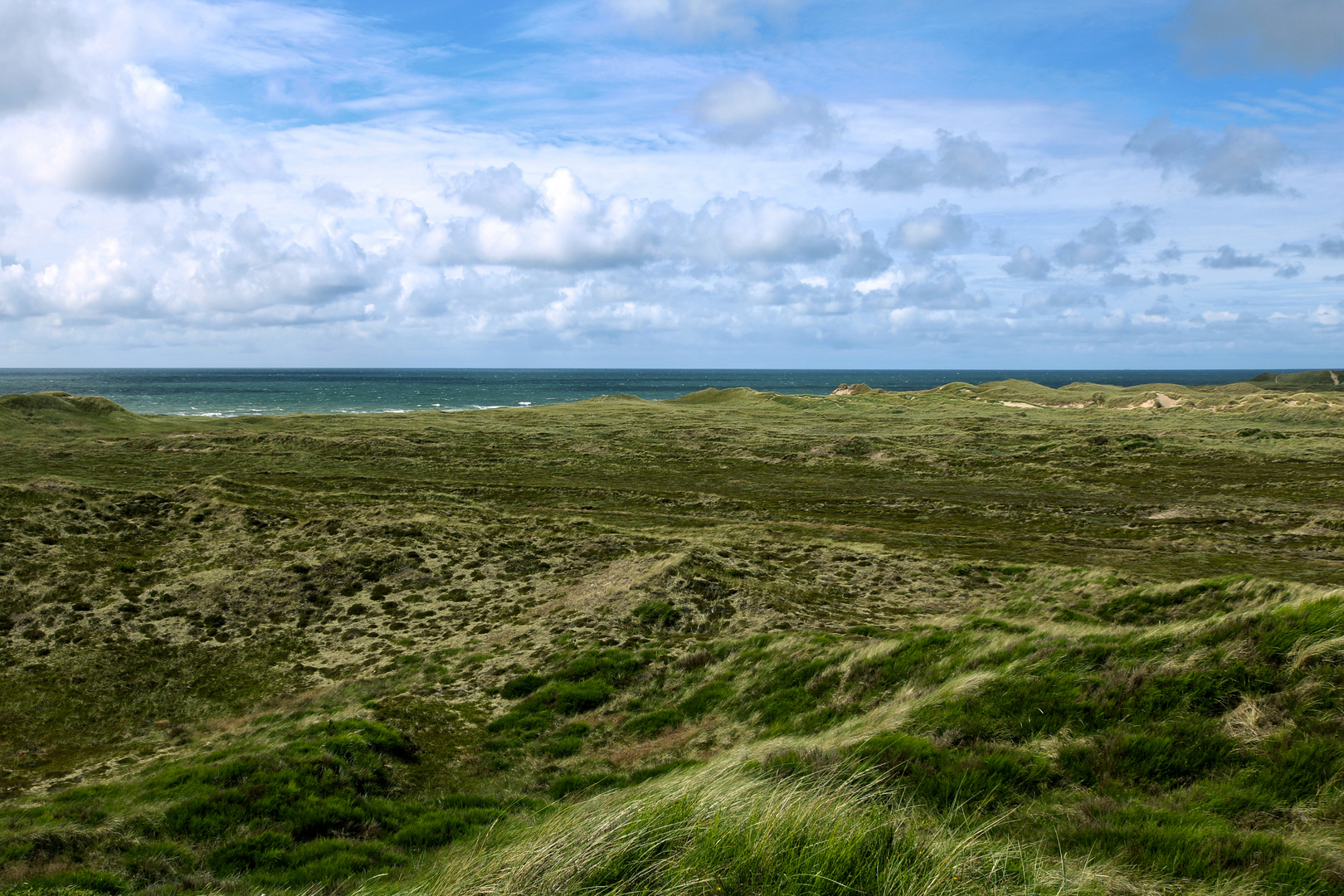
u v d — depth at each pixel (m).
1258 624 11.59
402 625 25.48
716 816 5.39
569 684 19.23
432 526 33.25
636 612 24.61
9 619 24.48
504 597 27.56
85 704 20.42
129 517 33.34
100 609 25.47
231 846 11.00
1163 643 12.59
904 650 17.12
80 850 10.63
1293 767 8.03
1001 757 9.97
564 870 5.05
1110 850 6.67
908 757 10.52
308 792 12.74
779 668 18.17
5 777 16.45
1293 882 5.58
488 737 17.05
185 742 18.19
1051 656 13.45
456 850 9.16
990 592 28.64
